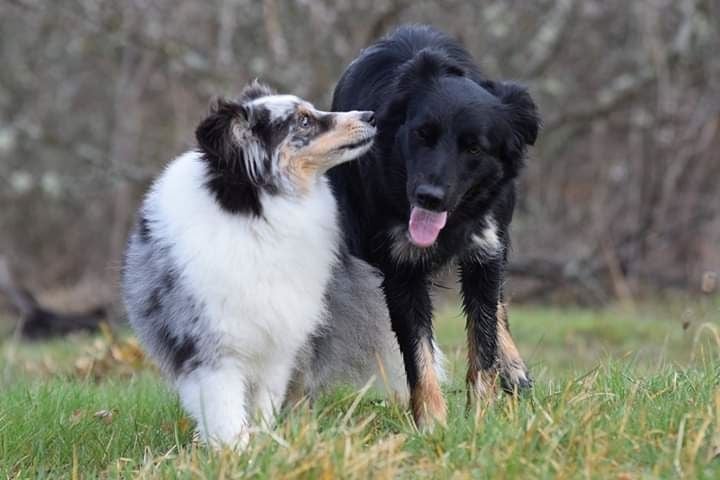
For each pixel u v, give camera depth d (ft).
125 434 31.68
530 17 79.00
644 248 79.30
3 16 90.33
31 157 94.89
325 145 29.45
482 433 25.45
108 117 98.58
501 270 32.48
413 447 25.75
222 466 23.81
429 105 29.01
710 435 24.82
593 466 23.31
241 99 30.71
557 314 67.21
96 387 40.50
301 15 73.10
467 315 32.48
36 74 96.58
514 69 78.54
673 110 75.31
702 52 77.10
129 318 31.68
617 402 27.96
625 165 85.15
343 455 23.75
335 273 31.35
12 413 32.32
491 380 31.60
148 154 92.63
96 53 90.89
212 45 78.23
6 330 71.67
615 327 60.18
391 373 33.37
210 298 28.40
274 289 28.89
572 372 35.29
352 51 69.56
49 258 97.30
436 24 74.90
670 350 53.06
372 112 30.55
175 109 86.84
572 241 83.82
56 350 58.54
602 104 76.13
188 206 29.01
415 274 30.91
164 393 36.99
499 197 31.07
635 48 82.23
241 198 28.71
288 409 30.81
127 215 92.02
